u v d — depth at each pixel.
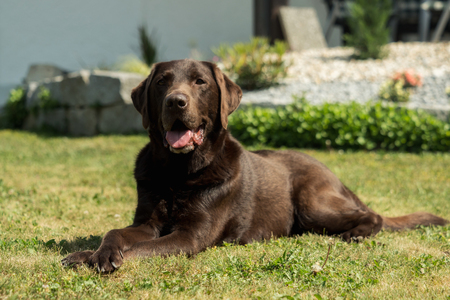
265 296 2.62
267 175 4.20
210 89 3.75
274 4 16.27
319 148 10.02
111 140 10.96
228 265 3.10
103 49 17.45
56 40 16.97
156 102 3.69
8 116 14.45
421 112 9.76
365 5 14.20
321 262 3.12
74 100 12.70
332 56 14.70
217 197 3.65
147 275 2.86
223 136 3.88
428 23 18.62
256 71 12.05
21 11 16.55
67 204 5.37
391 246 3.70
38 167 8.03
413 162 8.40
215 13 18.52
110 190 6.31
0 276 2.75
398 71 12.70
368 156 8.97
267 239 4.04
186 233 3.44
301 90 12.00
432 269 3.11
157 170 3.65
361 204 4.65
